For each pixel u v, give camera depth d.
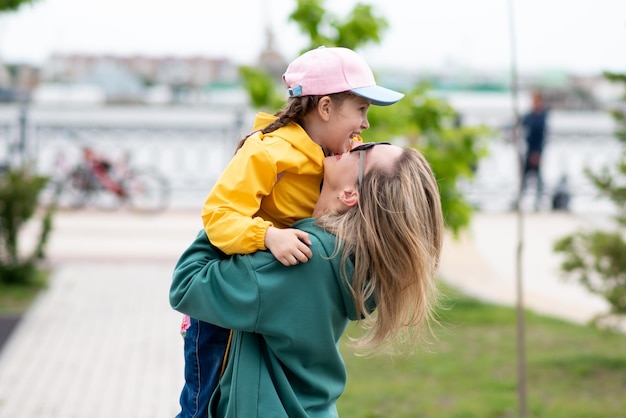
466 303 9.00
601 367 6.73
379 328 2.54
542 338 7.70
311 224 2.55
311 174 2.59
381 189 2.49
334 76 2.56
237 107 16.56
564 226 13.34
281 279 2.48
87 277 9.84
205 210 2.54
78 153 14.95
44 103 20.62
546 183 15.48
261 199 2.57
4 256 9.34
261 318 2.48
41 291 9.15
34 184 9.30
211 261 2.58
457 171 8.36
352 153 2.57
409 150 2.60
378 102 2.56
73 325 7.96
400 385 6.33
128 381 6.48
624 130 6.86
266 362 2.58
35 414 5.74
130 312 8.46
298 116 2.62
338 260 2.50
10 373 6.61
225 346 2.67
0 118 15.08
